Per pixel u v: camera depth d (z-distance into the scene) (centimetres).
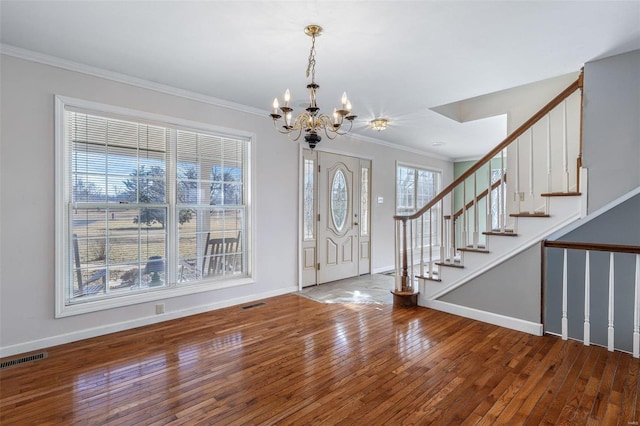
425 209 406
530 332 319
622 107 273
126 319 326
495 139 595
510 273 335
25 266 274
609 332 277
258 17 222
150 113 337
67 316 293
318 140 257
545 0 202
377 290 484
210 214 390
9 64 266
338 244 548
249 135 417
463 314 368
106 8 212
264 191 434
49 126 283
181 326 337
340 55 276
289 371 246
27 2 205
